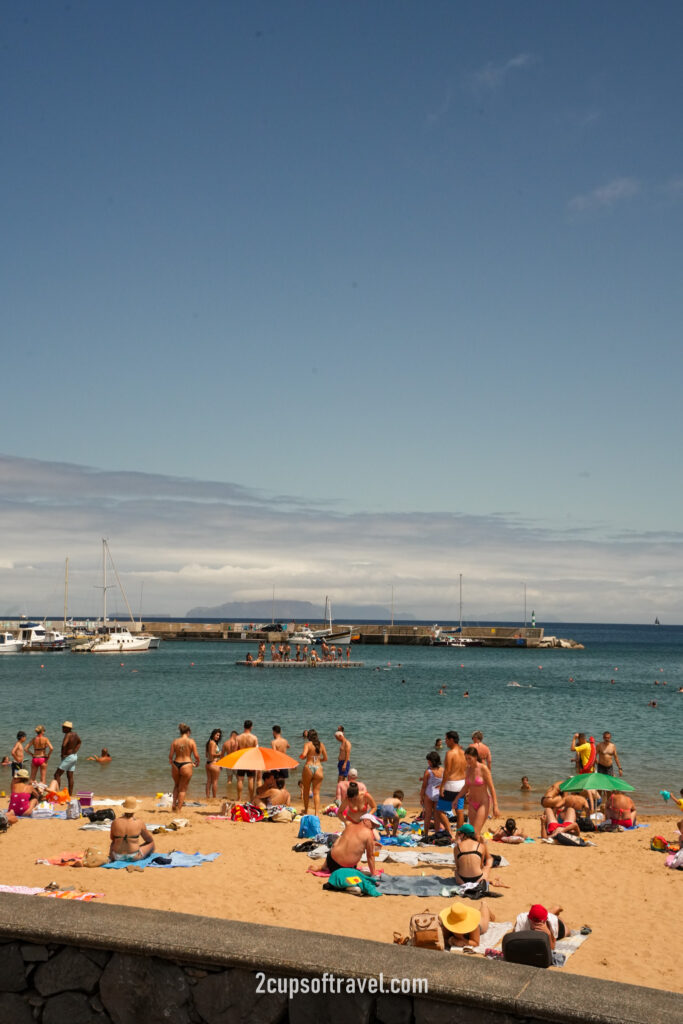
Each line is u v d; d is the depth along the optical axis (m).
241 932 4.94
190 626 161.88
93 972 4.95
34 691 62.62
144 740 36.53
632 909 12.16
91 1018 4.92
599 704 56.41
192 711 49.31
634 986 4.32
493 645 151.50
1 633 115.44
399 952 4.70
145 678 76.31
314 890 12.56
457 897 12.43
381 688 67.69
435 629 160.75
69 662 98.94
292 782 27.72
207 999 4.74
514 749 35.47
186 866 13.95
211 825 17.81
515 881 13.76
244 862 14.32
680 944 10.50
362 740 37.72
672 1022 3.96
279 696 59.56
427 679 78.81
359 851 13.14
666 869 14.59
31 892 12.01
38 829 17.12
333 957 4.62
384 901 12.09
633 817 18.75
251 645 141.38
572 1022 4.07
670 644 196.25
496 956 9.38
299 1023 4.57
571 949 10.24
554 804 18.44
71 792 22.86
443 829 16.31
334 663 95.44
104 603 138.75
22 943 5.07
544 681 78.19
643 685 74.19
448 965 4.55
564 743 37.50
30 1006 5.02
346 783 20.00
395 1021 4.41
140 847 14.38
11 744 36.03
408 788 26.77
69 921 5.06
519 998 4.18
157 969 4.84
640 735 40.78
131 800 14.50
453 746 16.31
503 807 23.98
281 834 16.89
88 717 45.72
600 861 15.20
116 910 5.25
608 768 21.64
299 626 167.38
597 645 186.88
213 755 22.56
